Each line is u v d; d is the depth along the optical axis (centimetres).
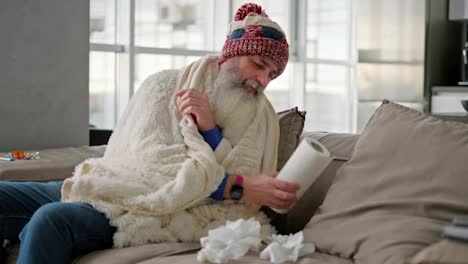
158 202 144
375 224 129
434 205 126
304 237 141
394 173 137
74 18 303
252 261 128
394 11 526
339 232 134
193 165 145
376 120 154
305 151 145
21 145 286
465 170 128
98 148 243
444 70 556
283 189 146
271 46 158
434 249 84
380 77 528
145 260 135
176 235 148
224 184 151
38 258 135
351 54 585
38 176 195
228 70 162
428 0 523
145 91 163
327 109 568
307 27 542
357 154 149
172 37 436
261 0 506
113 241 145
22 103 285
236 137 161
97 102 392
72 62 304
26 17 284
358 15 521
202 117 155
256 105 163
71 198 147
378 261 121
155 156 150
